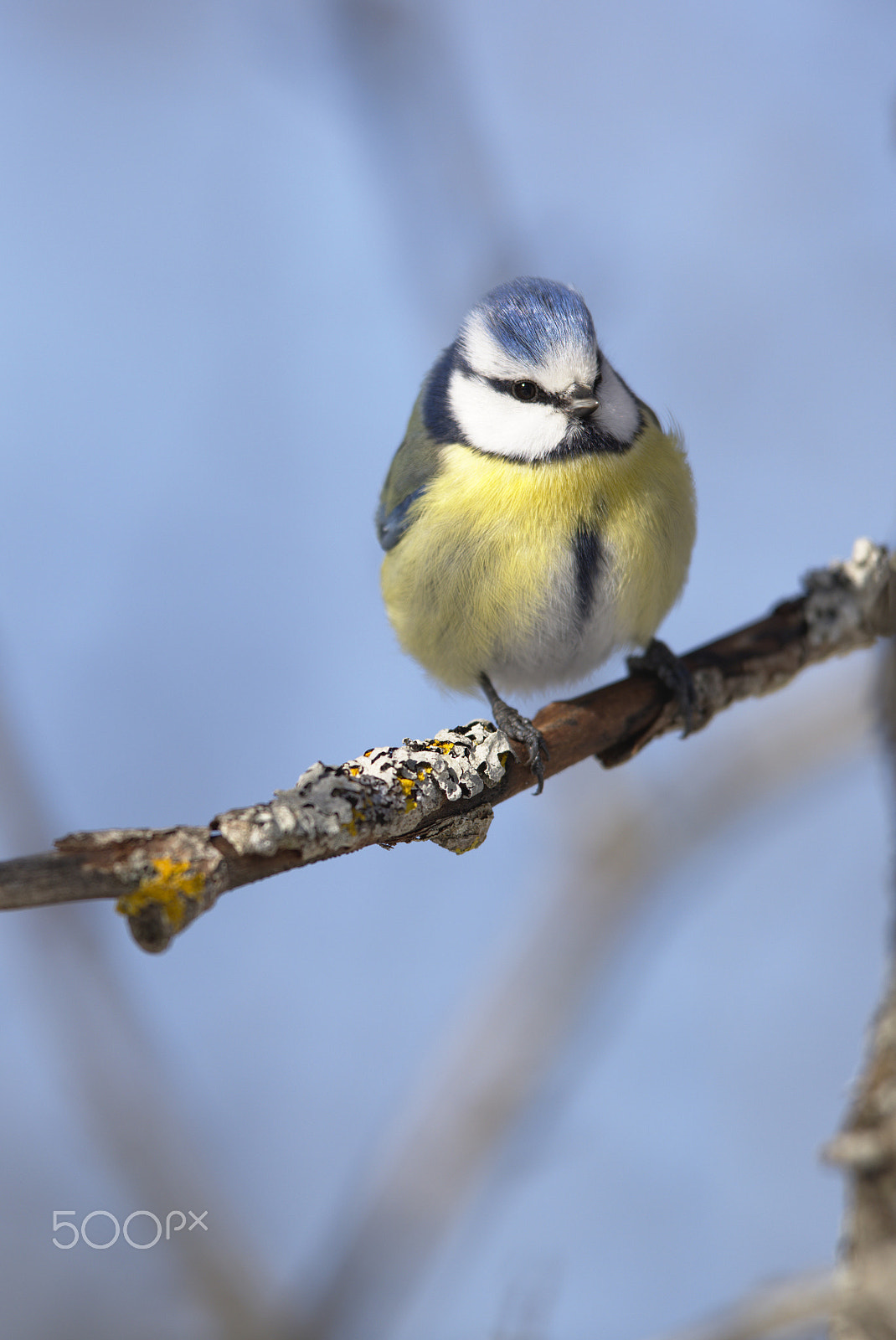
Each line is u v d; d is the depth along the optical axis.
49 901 3.09
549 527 3.19
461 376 3.21
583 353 3.19
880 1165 3.09
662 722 3.17
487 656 3.21
